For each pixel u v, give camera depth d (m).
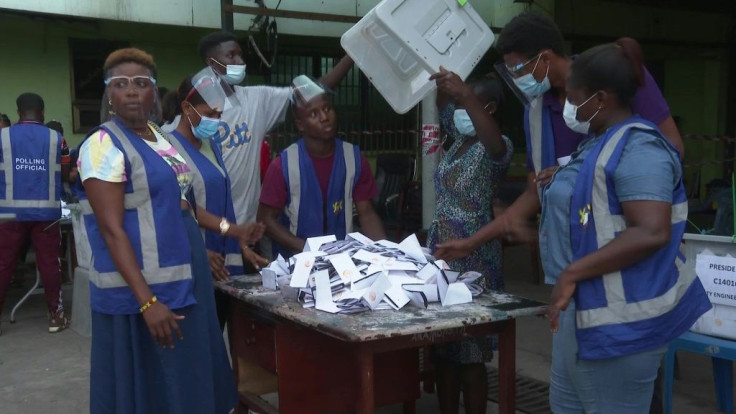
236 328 3.21
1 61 7.76
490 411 3.66
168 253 2.46
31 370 4.41
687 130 11.71
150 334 2.50
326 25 8.23
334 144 3.34
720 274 3.20
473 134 3.04
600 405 2.05
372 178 3.47
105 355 2.50
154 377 2.53
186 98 3.03
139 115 2.46
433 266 2.62
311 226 3.29
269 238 3.47
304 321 2.38
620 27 10.26
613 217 1.94
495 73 3.20
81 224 5.08
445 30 2.88
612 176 1.92
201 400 2.59
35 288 5.63
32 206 5.14
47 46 7.96
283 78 9.06
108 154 2.38
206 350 2.62
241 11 6.46
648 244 1.85
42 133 5.23
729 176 10.85
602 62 1.97
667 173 1.89
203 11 7.70
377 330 2.20
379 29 2.99
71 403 3.86
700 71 11.50
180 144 3.04
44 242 5.24
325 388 2.76
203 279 2.65
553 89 2.56
